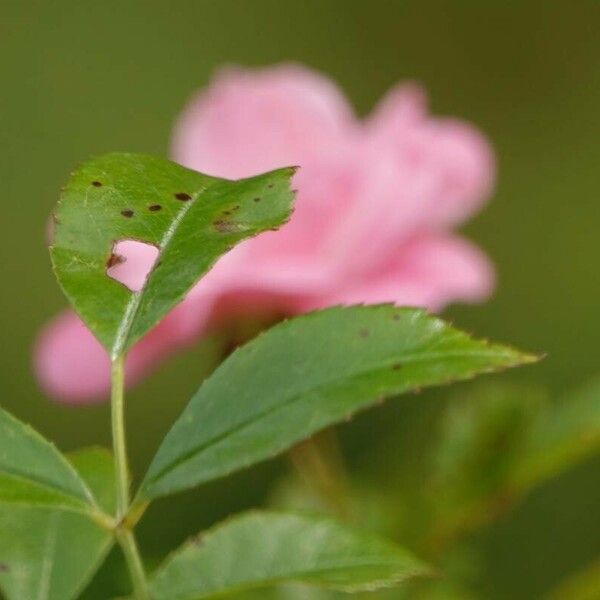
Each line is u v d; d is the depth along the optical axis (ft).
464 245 1.94
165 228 1.46
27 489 1.44
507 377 4.48
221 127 1.94
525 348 5.07
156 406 4.73
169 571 1.53
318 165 1.88
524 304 5.20
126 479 1.44
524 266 5.40
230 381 1.45
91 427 4.73
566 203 5.72
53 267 1.45
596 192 5.79
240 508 3.50
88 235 1.45
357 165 1.89
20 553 1.53
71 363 1.85
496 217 5.54
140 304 1.44
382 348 1.45
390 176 1.89
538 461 1.82
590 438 1.82
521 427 1.83
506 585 2.93
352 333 1.45
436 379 1.44
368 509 1.84
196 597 1.52
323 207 1.88
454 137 1.93
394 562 1.53
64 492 1.44
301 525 1.54
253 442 1.44
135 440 4.70
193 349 4.68
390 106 1.95
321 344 1.45
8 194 5.86
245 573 1.53
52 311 5.34
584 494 3.06
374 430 3.54
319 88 1.97
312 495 1.86
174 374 4.74
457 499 1.83
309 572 1.53
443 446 1.84
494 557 2.91
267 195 1.46
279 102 1.94
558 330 5.14
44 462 1.45
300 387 1.45
